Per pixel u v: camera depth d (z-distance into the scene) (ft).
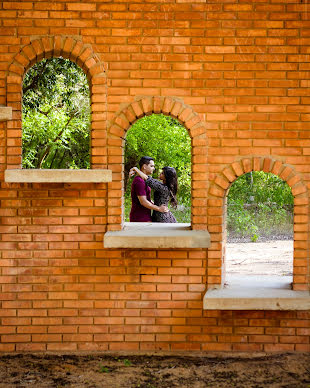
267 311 16.99
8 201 16.94
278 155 16.80
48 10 16.66
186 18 16.66
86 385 14.87
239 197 51.78
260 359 16.75
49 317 17.12
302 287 16.88
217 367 16.15
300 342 17.01
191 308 17.03
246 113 16.78
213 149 16.84
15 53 16.67
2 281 17.06
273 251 35.70
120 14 16.66
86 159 62.54
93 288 17.06
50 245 17.01
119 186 16.93
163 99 16.79
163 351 17.07
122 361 16.62
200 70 16.71
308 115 16.74
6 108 16.25
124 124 16.79
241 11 16.63
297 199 16.81
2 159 16.80
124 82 16.75
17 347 17.15
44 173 16.02
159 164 56.34
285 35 16.65
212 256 16.90
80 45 16.66
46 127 50.62
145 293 17.04
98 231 17.01
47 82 32.73
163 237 16.11
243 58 16.67
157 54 16.71
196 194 16.90
